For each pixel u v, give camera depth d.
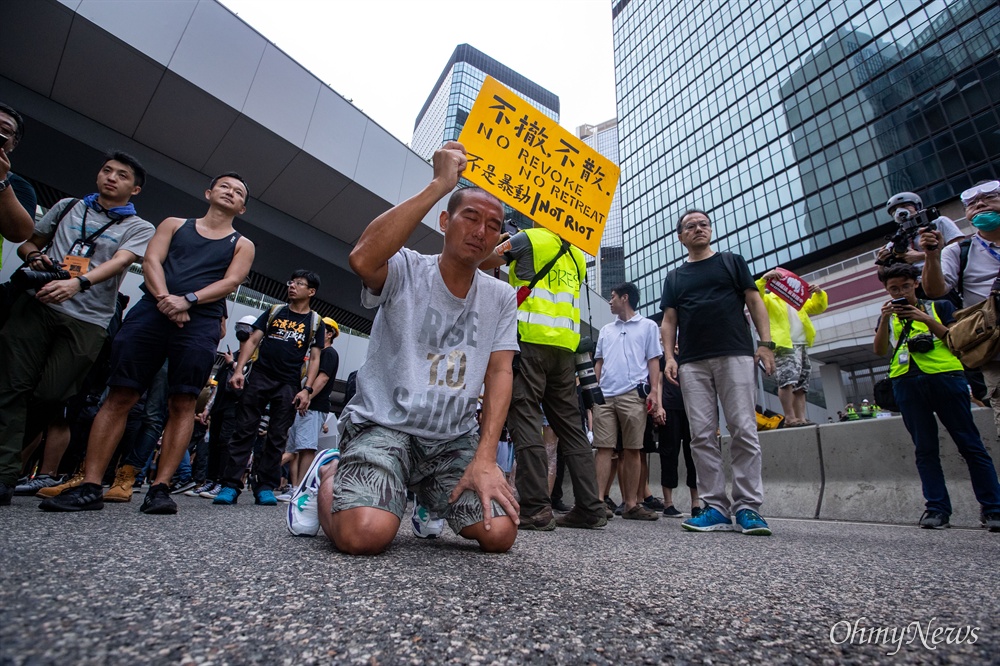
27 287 1.99
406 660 0.57
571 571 1.17
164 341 2.19
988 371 2.34
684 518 4.22
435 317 1.50
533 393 2.62
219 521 1.92
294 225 11.98
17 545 1.03
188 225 2.44
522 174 3.03
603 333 4.33
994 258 2.71
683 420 4.54
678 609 0.85
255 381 3.52
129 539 1.24
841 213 31.58
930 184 27.55
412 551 1.34
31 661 0.47
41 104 8.89
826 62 34.12
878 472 3.66
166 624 0.62
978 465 2.73
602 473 3.76
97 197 2.48
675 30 49.09
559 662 0.60
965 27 27.39
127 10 8.32
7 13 7.82
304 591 0.82
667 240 45.69
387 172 11.80
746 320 2.83
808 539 2.17
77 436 3.98
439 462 1.57
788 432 4.36
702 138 43.53
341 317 15.03
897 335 3.16
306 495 1.57
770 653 0.65
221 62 9.36
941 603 0.93
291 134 10.32
